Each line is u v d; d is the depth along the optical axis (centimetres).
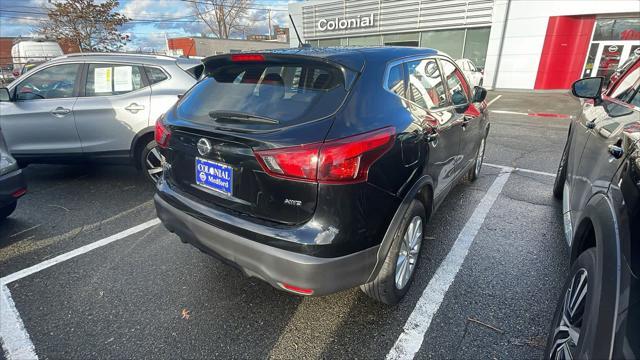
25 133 441
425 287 256
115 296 253
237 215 196
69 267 288
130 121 429
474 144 388
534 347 203
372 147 180
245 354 204
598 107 274
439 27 1725
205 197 215
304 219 176
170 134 231
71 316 235
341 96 189
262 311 236
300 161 169
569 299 166
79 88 438
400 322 224
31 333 221
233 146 190
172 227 239
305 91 198
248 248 188
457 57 1727
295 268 175
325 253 174
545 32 1483
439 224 349
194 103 236
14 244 325
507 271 273
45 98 441
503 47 1584
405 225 212
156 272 280
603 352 116
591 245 181
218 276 274
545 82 1547
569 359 146
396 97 219
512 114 1037
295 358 201
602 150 200
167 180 250
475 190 434
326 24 2120
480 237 323
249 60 227
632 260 121
